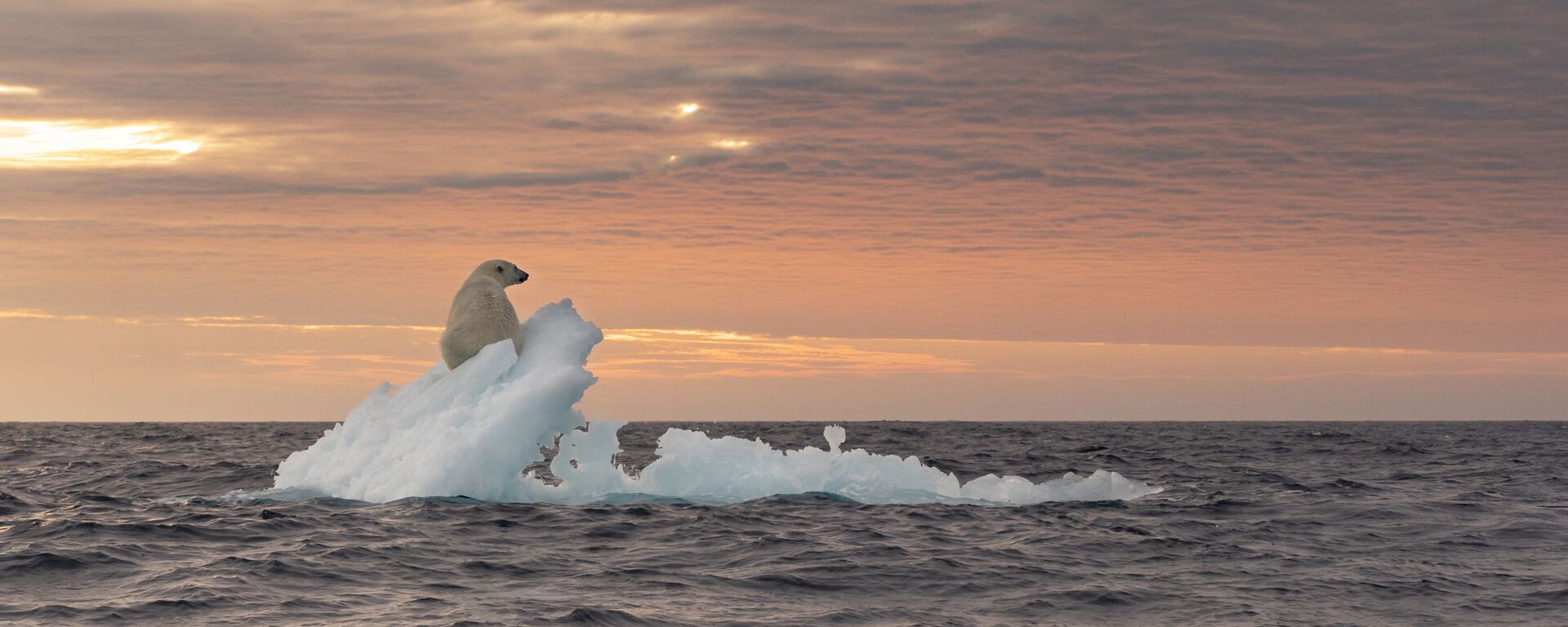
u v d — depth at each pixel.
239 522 14.15
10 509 15.79
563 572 11.36
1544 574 11.95
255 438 55.56
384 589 10.41
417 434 16.97
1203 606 10.39
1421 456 34.34
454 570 11.36
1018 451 40.50
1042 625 9.66
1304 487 21.25
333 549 12.16
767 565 11.94
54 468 27.80
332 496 17.09
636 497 17.31
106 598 9.86
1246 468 28.55
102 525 13.55
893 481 18.58
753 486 17.94
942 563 12.10
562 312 19.27
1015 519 15.54
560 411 16.97
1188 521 15.62
